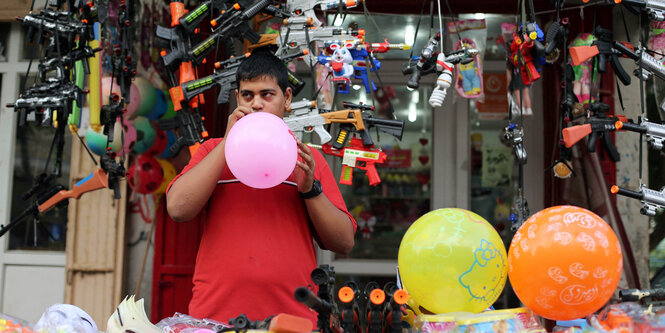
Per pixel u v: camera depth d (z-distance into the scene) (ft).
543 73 11.91
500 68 13.28
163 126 10.37
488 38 12.56
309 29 7.80
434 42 7.29
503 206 13.42
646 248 11.42
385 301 4.93
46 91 7.85
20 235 13.00
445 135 13.66
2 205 13.03
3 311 12.75
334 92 8.66
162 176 10.91
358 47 7.61
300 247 5.98
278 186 6.02
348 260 13.67
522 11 7.68
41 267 12.83
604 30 7.02
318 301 4.42
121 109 8.51
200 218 11.93
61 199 8.61
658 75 6.98
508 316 4.88
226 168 6.08
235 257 5.79
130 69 8.56
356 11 10.53
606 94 11.45
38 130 13.21
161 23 11.15
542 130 12.76
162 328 5.24
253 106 5.78
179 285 11.81
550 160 11.62
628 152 11.51
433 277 5.03
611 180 11.38
